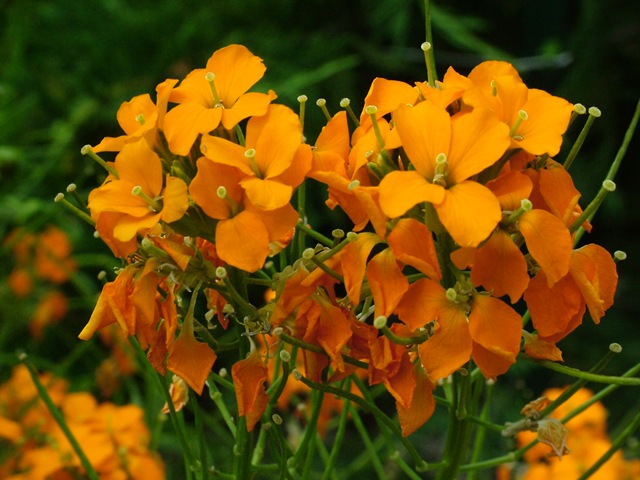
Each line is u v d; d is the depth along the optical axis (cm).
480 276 21
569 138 58
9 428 29
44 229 48
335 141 23
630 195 61
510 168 21
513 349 21
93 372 46
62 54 55
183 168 22
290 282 22
